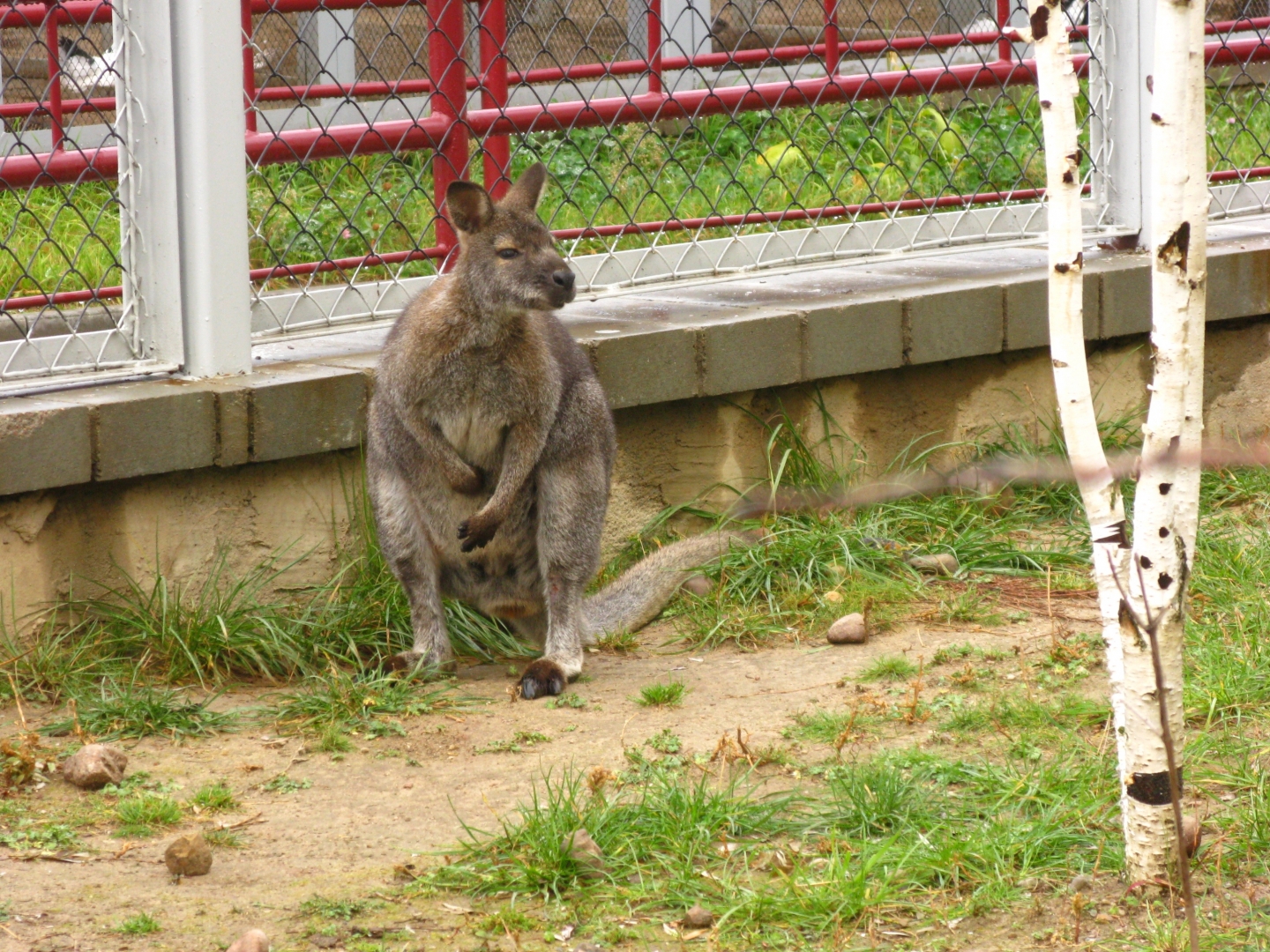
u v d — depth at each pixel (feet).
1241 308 50.16
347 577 39.60
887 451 46.85
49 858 25.82
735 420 44.45
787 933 23.26
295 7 44.57
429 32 43.21
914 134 55.47
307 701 33.14
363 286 43.32
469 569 38.27
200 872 25.30
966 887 24.47
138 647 35.86
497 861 25.54
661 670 36.60
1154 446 22.90
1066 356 23.59
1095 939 22.76
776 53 55.36
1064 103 22.81
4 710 33.14
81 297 41.14
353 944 22.95
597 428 37.63
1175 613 23.32
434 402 36.22
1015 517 45.65
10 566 34.96
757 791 28.43
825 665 35.99
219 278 37.37
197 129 36.58
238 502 37.91
